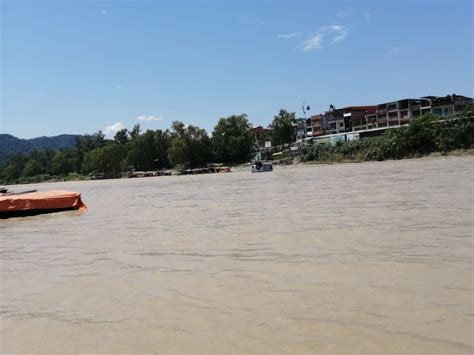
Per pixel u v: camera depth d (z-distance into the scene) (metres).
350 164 78.19
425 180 25.81
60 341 5.45
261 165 81.75
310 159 99.75
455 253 8.10
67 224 18.86
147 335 5.38
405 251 8.52
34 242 14.35
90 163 156.62
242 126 147.75
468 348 4.41
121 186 67.56
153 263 9.38
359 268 7.54
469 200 15.24
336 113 147.12
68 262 10.38
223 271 8.14
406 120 119.88
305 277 7.27
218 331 5.32
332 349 4.60
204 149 141.12
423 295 5.97
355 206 16.28
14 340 5.62
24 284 8.53
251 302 6.26
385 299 5.93
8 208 23.58
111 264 9.66
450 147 73.19
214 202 24.12
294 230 12.04
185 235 12.88
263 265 8.33
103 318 6.13
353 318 5.37
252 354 4.63
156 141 152.00
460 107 107.88
